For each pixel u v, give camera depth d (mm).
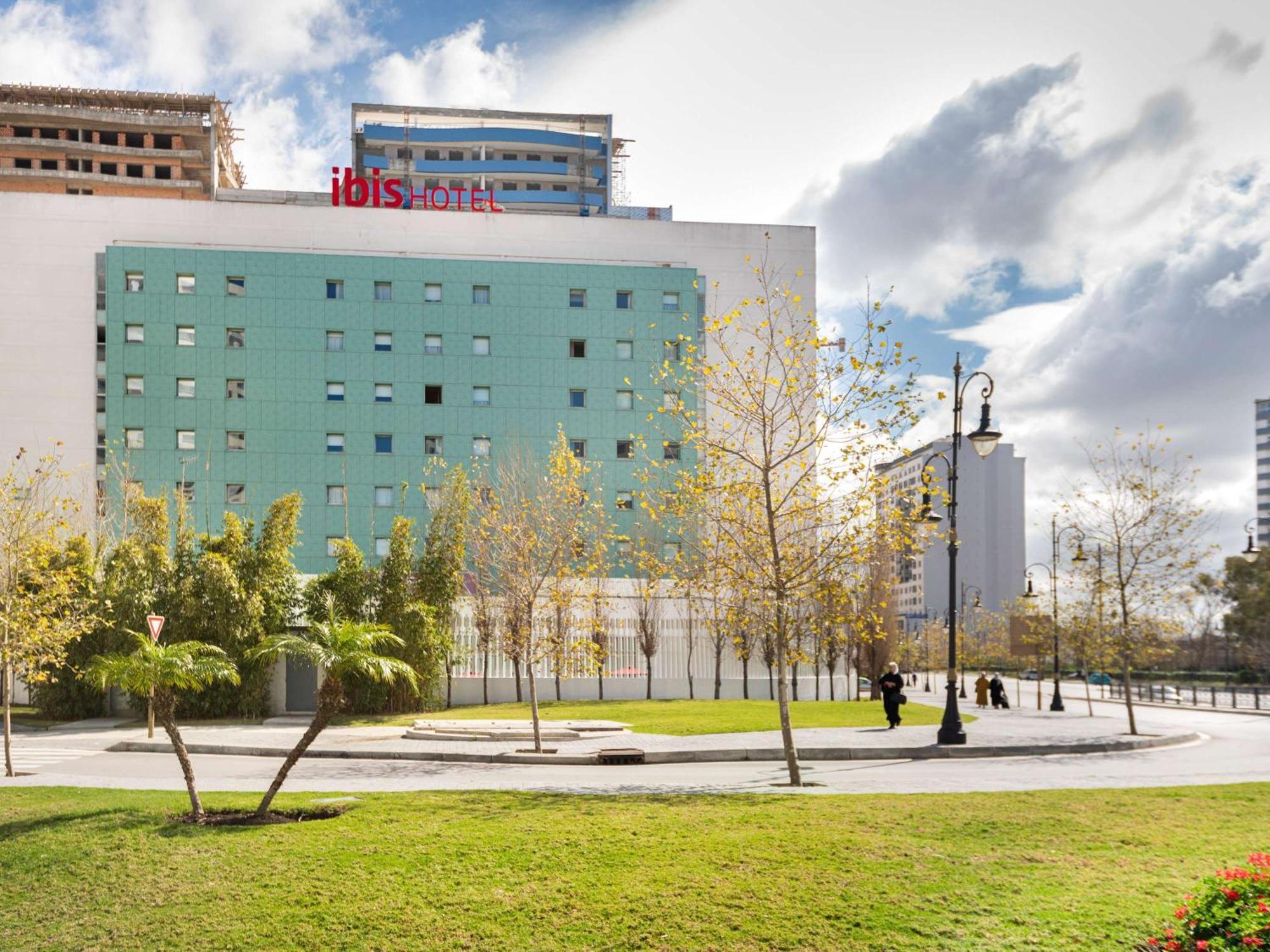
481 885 9406
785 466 18078
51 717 32000
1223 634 88312
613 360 57250
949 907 8500
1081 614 41469
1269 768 20062
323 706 12539
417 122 113750
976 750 22188
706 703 36562
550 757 20609
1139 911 8219
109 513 48125
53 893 9695
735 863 9828
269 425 54438
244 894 9383
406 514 54719
